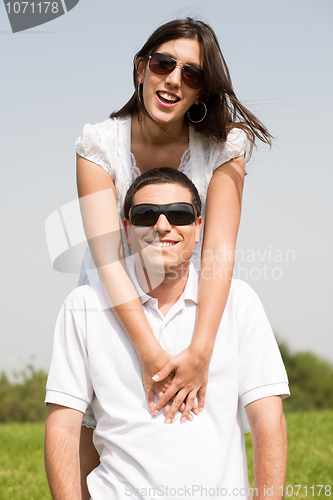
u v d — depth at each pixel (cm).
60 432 191
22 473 493
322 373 1508
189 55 241
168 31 242
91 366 195
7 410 736
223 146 261
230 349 199
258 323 202
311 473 477
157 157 267
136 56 257
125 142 264
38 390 718
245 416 212
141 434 186
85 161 255
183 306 206
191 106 259
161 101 246
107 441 190
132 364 195
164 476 179
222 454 185
